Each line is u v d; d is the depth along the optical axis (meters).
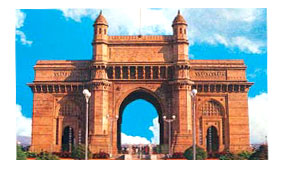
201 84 81.31
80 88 82.25
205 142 80.31
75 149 71.69
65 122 81.88
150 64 80.38
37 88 82.56
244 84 81.56
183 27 81.12
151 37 82.19
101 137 77.31
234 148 79.94
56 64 83.81
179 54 79.94
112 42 81.88
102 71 79.75
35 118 81.94
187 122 77.81
